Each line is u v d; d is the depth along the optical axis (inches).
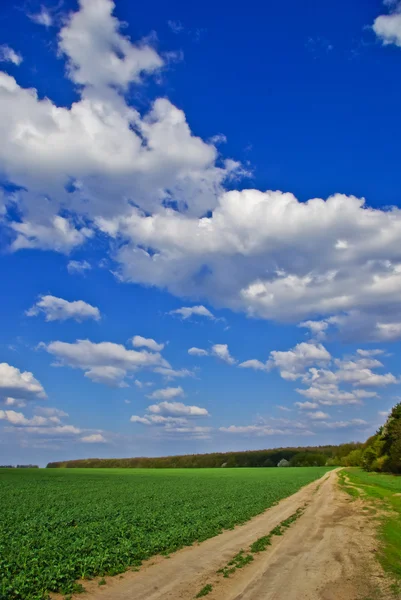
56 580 618.5
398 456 3427.7
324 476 3966.5
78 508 1424.7
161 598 568.7
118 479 3302.2
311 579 652.7
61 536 901.8
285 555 816.3
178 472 4948.3
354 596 570.6
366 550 853.2
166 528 1059.9
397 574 669.3
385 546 888.3
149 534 964.6
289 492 2266.2
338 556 804.6
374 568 711.1
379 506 1557.6
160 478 3550.7
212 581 645.3
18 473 4148.6
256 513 1413.6
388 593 579.5
